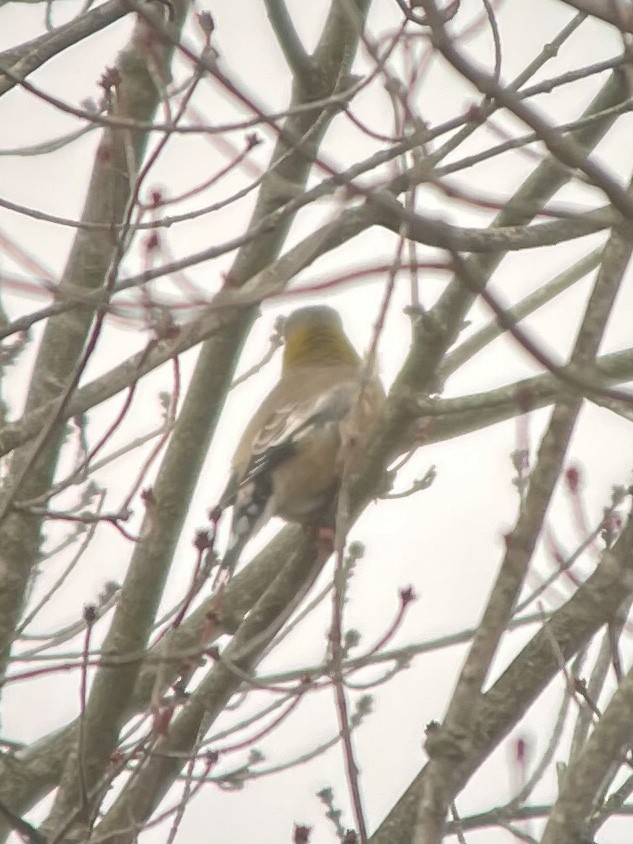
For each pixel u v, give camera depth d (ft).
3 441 37.83
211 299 31.94
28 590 44.65
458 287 37.24
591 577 36.35
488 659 28.58
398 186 35.42
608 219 30.86
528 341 25.94
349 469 34.60
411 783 35.88
